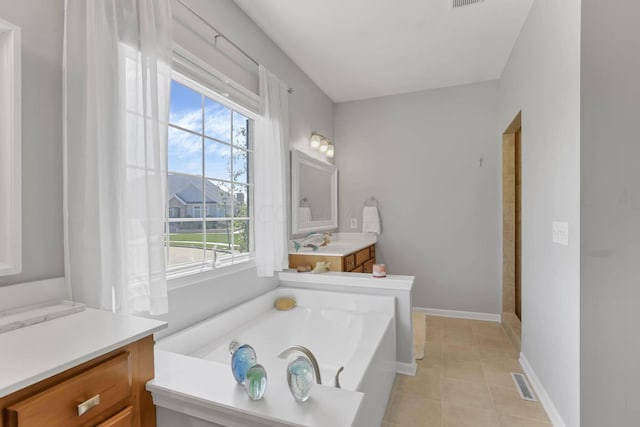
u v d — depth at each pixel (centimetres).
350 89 371
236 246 228
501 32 255
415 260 380
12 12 104
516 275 326
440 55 292
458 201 363
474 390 209
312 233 335
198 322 182
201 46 185
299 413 78
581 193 145
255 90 238
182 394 87
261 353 201
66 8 113
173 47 161
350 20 238
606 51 142
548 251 188
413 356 232
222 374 98
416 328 315
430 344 284
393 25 245
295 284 263
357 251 316
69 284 114
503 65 313
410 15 232
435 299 372
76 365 72
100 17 119
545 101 193
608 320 142
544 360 195
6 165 101
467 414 184
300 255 288
